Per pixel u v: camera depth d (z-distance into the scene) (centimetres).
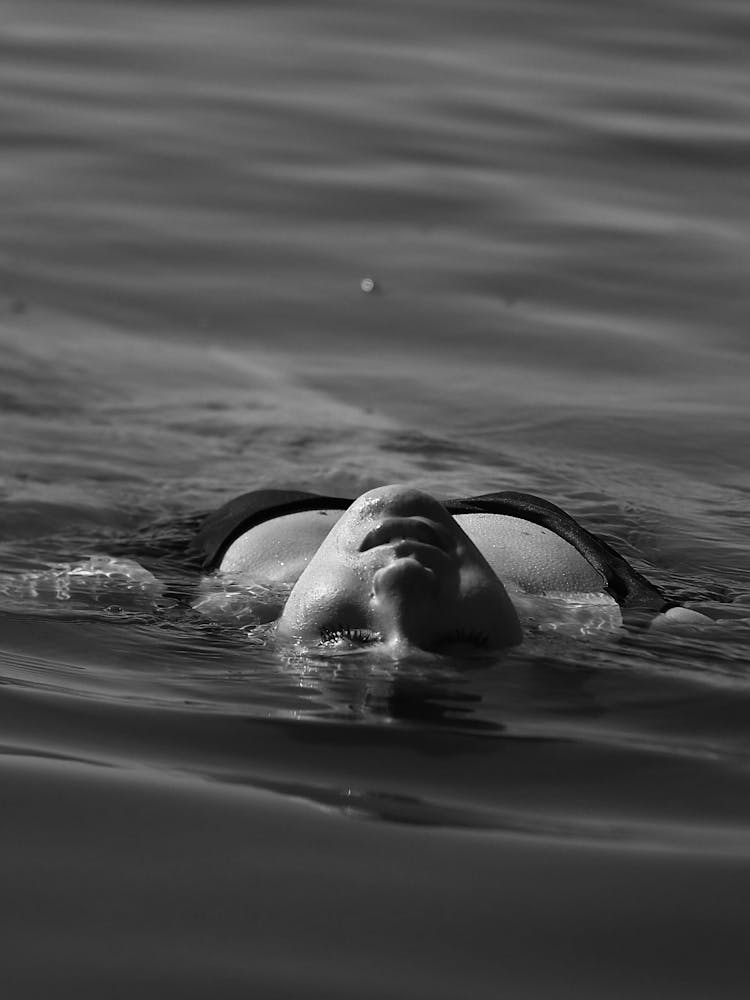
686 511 880
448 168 1505
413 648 562
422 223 1416
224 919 403
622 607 660
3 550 785
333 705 546
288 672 578
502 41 1792
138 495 905
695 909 412
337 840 444
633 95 1644
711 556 802
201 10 1897
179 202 1452
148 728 525
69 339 1221
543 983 380
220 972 380
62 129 1570
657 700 559
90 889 416
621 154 1528
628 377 1136
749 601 710
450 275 1321
